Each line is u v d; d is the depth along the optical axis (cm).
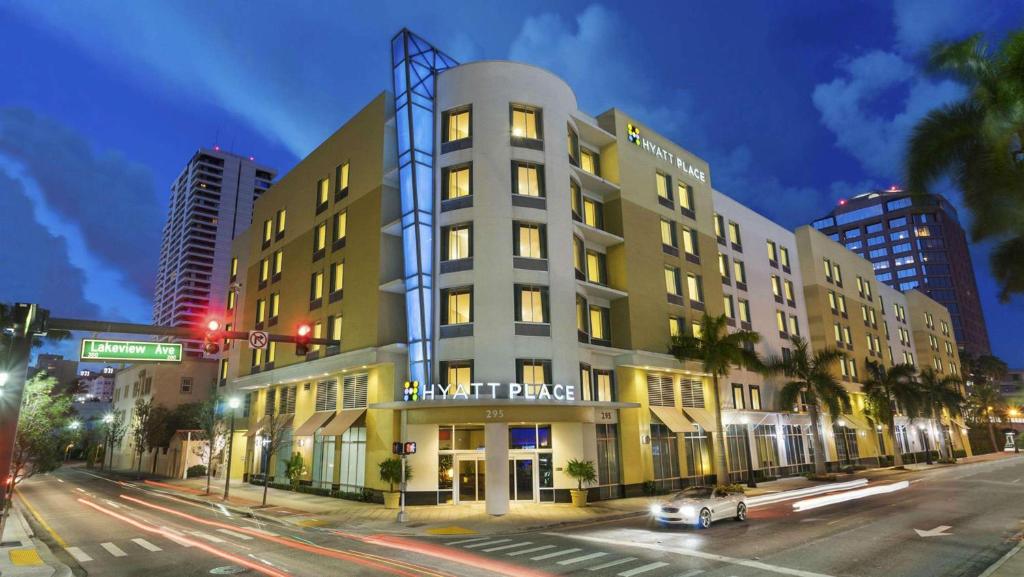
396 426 3027
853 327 6134
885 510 2564
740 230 4934
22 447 2612
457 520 2442
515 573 1433
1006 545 1736
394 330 3297
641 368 3528
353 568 1500
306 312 3988
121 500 3462
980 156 1778
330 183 3978
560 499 2933
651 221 3897
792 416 4925
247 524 2402
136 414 6238
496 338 2922
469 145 3222
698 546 1775
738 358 3516
